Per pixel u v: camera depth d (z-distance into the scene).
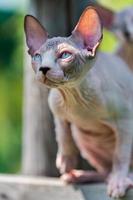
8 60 2.59
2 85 2.62
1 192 1.27
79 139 1.22
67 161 1.25
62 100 1.13
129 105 1.17
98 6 1.64
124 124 1.16
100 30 1.05
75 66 1.03
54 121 1.34
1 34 2.59
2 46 2.59
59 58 1.02
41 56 1.03
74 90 1.10
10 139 2.64
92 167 1.45
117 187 1.16
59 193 1.23
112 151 1.23
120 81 1.18
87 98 1.12
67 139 1.22
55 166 1.45
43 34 1.08
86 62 1.04
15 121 2.63
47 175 1.46
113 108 1.15
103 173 1.25
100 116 1.14
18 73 2.58
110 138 1.21
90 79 1.12
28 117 1.46
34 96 1.45
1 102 2.63
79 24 1.06
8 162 2.62
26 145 1.48
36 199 1.25
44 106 1.44
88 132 1.20
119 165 1.17
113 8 1.85
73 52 1.03
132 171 1.24
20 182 1.26
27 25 1.09
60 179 1.28
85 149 1.24
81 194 1.21
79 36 1.05
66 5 1.45
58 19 1.44
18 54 2.52
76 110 1.14
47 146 1.45
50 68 1.01
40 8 1.44
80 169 1.44
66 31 1.44
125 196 1.16
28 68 1.46
